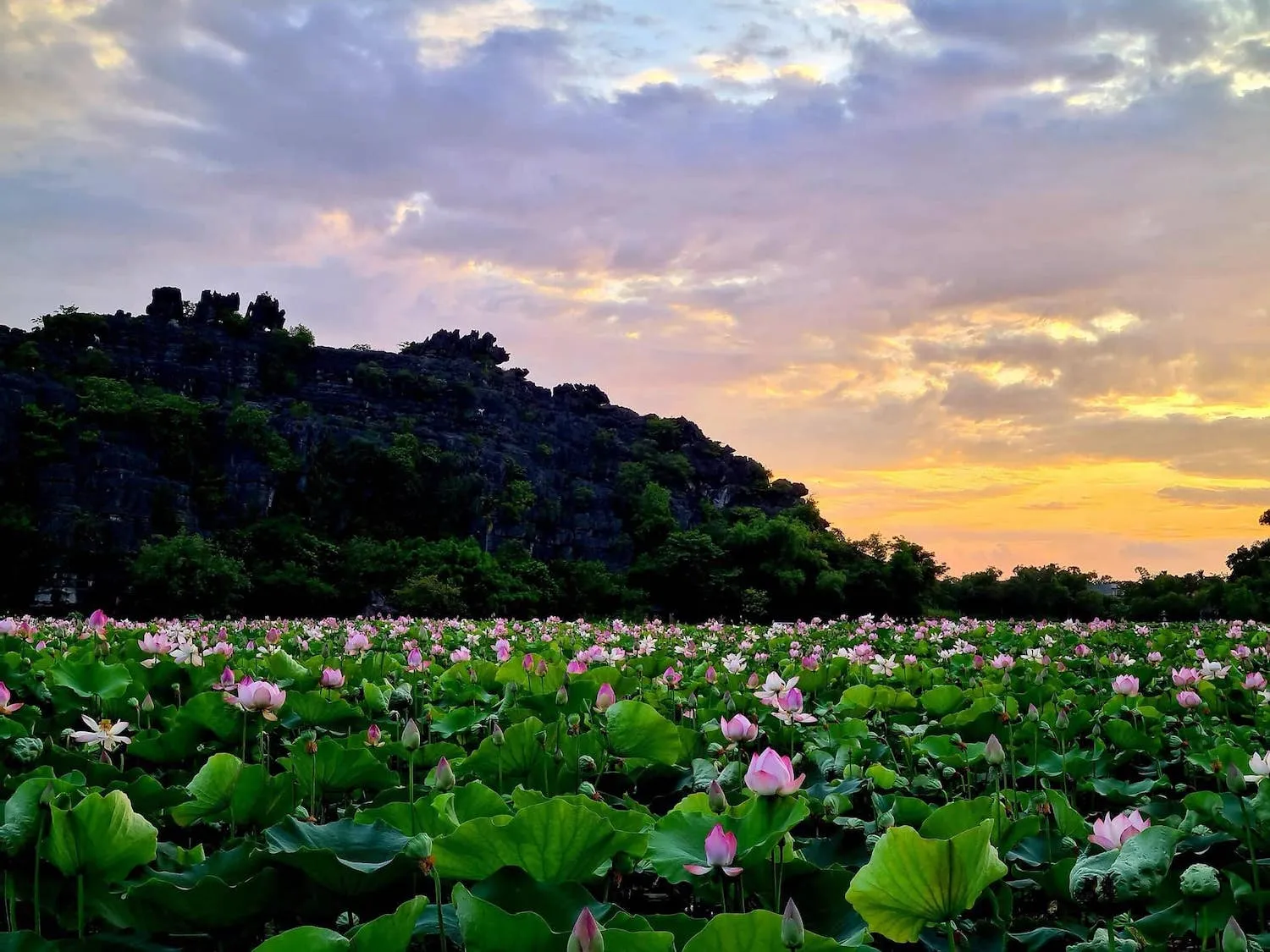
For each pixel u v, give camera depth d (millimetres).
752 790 3857
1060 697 9570
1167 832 3119
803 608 89188
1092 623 26969
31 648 12461
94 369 95938
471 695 8734
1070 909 4410
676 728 6008
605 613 82812
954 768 6996
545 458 112625
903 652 17531
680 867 3750
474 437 105000
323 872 3684
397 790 5105
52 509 75250
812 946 2893
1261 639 19000
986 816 4410
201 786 4719
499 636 19391
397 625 20078
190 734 6797
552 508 102750
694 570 86875
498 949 2918
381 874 3717
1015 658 15719
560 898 3512
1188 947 4766
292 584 72125
